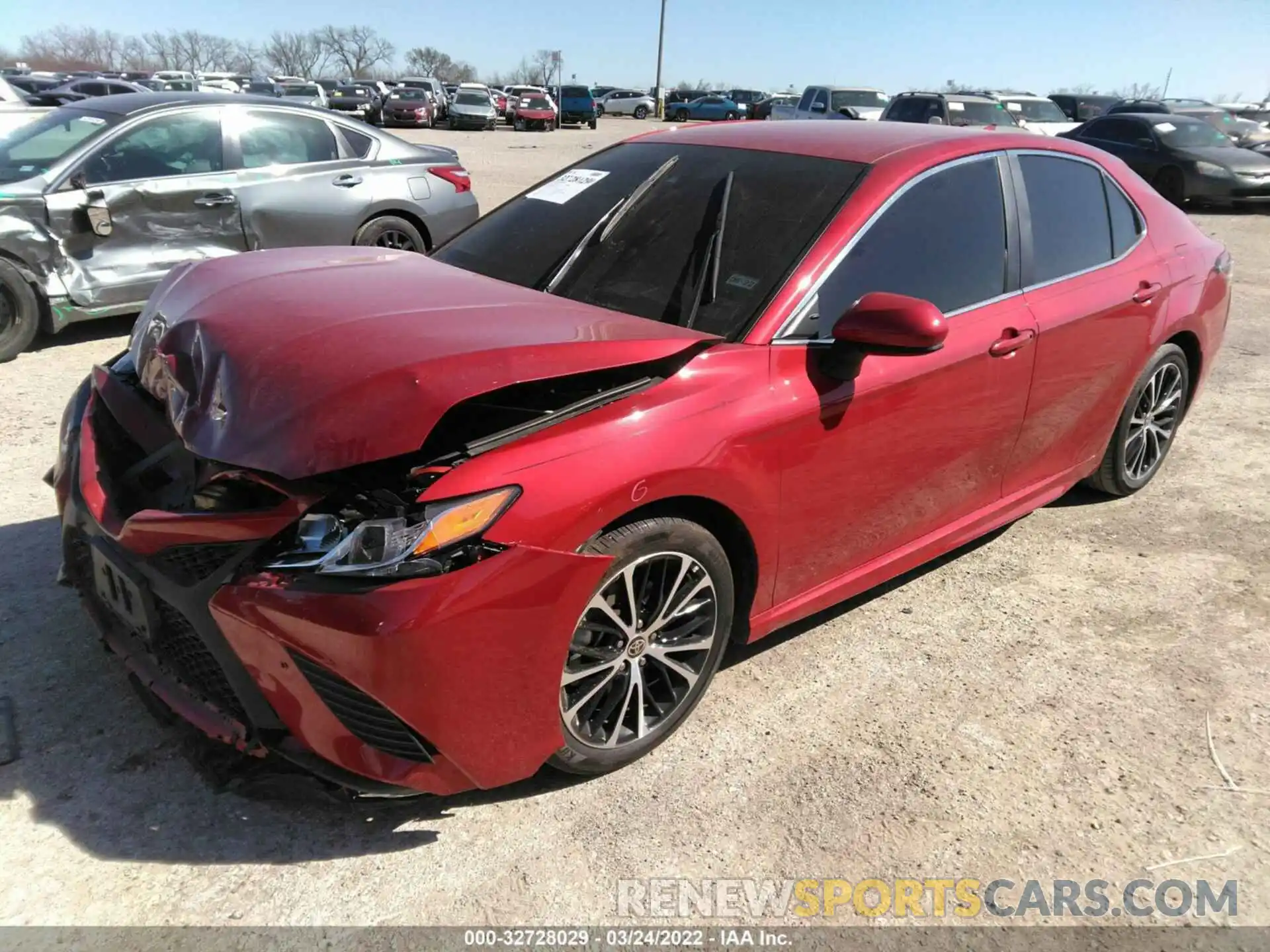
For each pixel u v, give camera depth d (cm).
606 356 233
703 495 247
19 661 294
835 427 276
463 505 208
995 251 331
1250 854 242
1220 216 1488
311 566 207
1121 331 379
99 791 245
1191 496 458
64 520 268
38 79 2652
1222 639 338
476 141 3025
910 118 1767
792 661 316
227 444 219
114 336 666
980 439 331
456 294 271
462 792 228
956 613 349
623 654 249
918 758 272
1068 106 2603
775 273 279
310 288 272
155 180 628
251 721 222
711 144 346
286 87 3816
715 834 242
